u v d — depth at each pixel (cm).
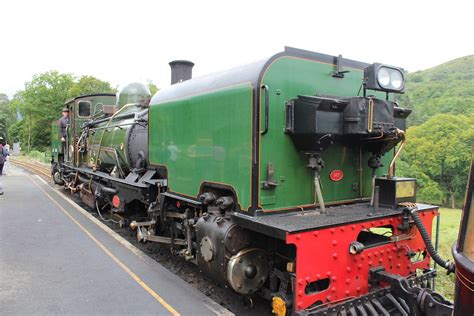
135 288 418
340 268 331
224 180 398
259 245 380
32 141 4416
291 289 350
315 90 391
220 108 403
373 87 365
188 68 661
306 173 386
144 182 576
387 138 382
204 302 385
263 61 361
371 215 361
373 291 345
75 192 1127
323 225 318
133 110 791
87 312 361
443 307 294
